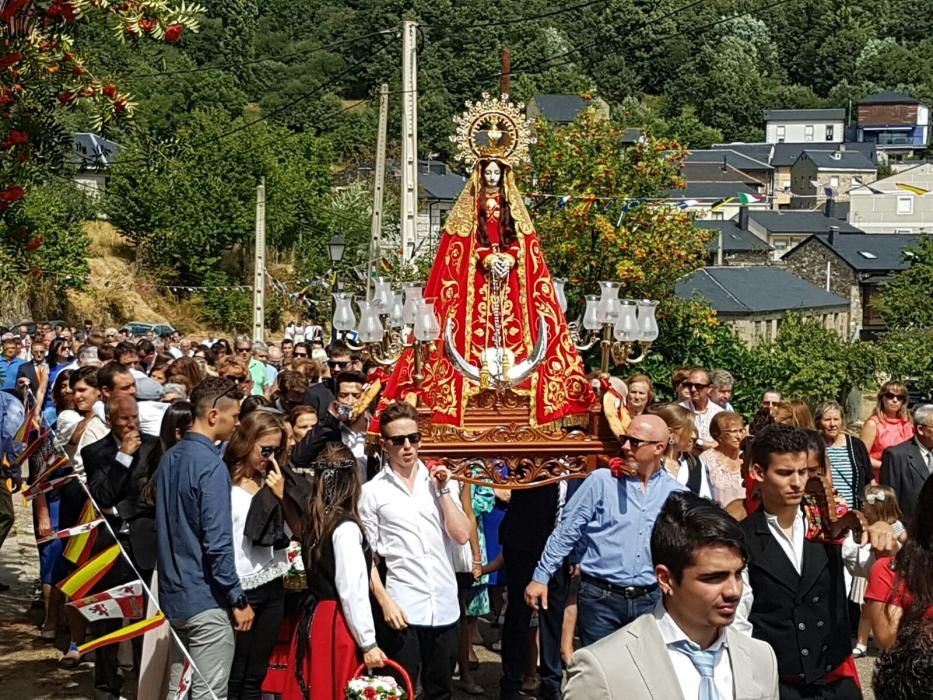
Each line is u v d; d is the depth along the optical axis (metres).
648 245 21.47
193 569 6.39
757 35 133.50
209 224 51.03
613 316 8.06
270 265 54.38
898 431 10.87
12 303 38.06
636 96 109.00
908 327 48.31
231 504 6.57
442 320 8.20
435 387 8.04
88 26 9.14
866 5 143.62
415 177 20.75
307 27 80.75
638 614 6.57
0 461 9.38
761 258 69.44
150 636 6.60
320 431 8.12
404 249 20.70
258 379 16.98
